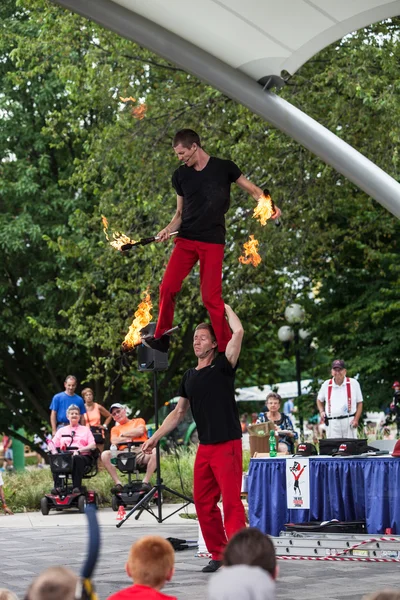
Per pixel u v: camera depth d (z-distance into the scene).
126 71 18.05
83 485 14.99
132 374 23.06
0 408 25.89
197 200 7.13
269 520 9.57
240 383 27.88
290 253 19.05
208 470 7.37
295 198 17.91
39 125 22.73
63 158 23.38
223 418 7.18
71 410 14.41
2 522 13.10
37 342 22.50
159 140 17.94
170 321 7.43
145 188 18.30
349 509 9.15
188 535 10.80
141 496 13.57
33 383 25.56
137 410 26.11
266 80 8.69
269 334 25.42
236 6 7.62
